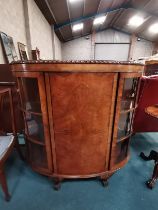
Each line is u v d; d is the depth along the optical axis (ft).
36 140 4.00
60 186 4.19
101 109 3.41
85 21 22.93
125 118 4.38
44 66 3.04
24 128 4.42
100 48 32.37
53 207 3.64
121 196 3.93
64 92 3.20
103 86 3.23
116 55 32.68
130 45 31.89
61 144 3.66
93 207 3.64
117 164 4.29
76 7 17.04
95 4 17.76
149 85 5.21
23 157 5.28
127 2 19.80
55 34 24.21
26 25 11.21
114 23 28.96
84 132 3.54
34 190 4.12
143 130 6.25
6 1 8.03
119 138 4.10
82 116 3.40
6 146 3.69
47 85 3.17
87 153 3.77
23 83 3.80
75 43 31.99
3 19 7.66
